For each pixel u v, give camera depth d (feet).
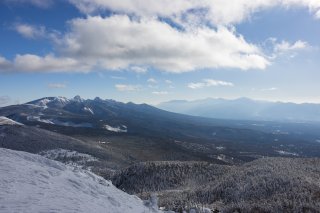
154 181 496.64
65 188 90.79
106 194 103.71
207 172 507.71
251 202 301.84
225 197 348.18
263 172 390.63
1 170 89.04
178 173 516.73
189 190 412.57
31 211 61.26
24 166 100.73
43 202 69.21
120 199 105.29
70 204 73.92
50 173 101.76
